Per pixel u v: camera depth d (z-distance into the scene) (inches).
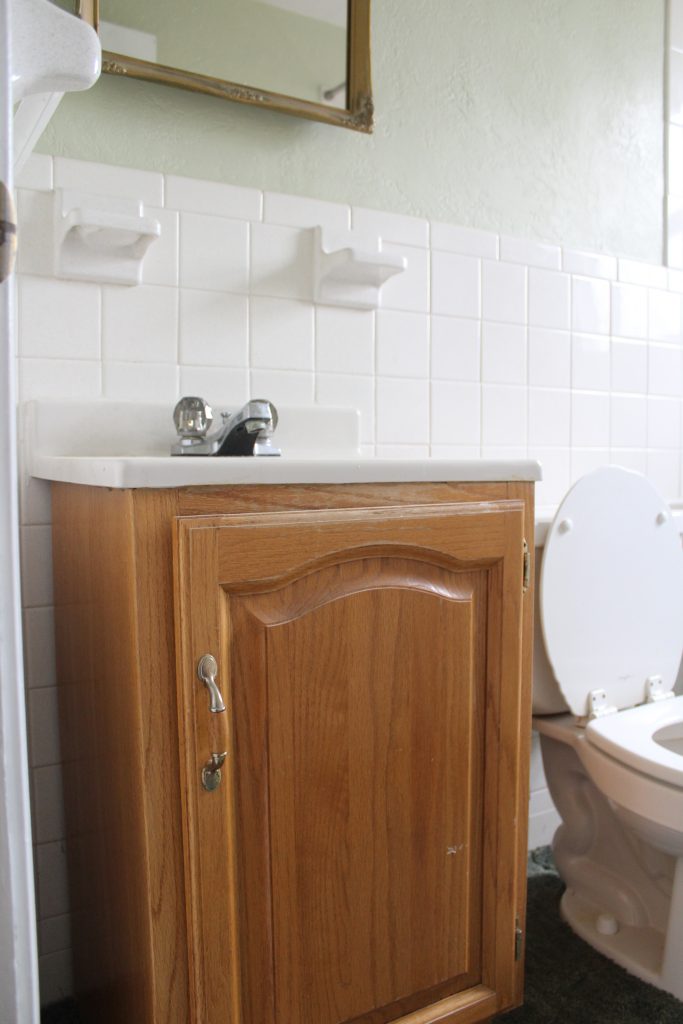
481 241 59.0
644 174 68.1
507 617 37.6
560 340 63.3
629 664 51.5
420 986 36.4
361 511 33.2
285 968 32.5
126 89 45.8
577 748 47.5
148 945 29.7
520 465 38.1
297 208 51.2
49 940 44.6
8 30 19.4
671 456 70.3
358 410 53.1
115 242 43.1
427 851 36.1
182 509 29.4
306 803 32.6
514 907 38.8
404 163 55.7
